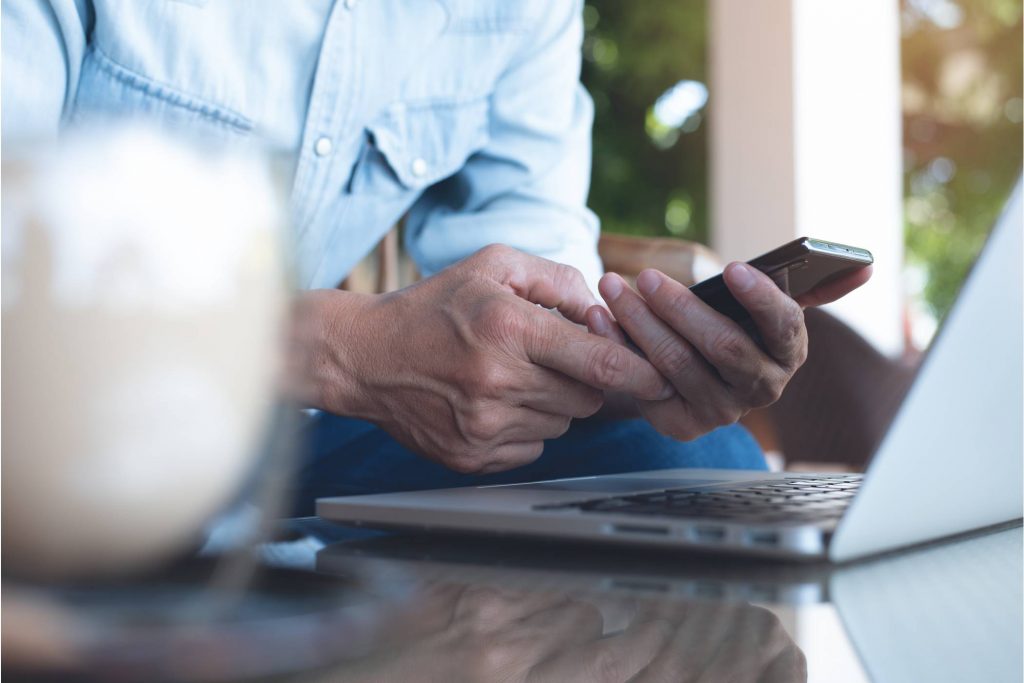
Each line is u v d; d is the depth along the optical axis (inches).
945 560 17.5
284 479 10.0
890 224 146.3
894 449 15.3
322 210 42.1
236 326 9.3
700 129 266.7
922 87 257.9
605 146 267.9
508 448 29.1
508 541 19.1
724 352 26.4
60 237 8.6
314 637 9.3
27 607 8.3
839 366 79.9
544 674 9.8
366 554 18.0
